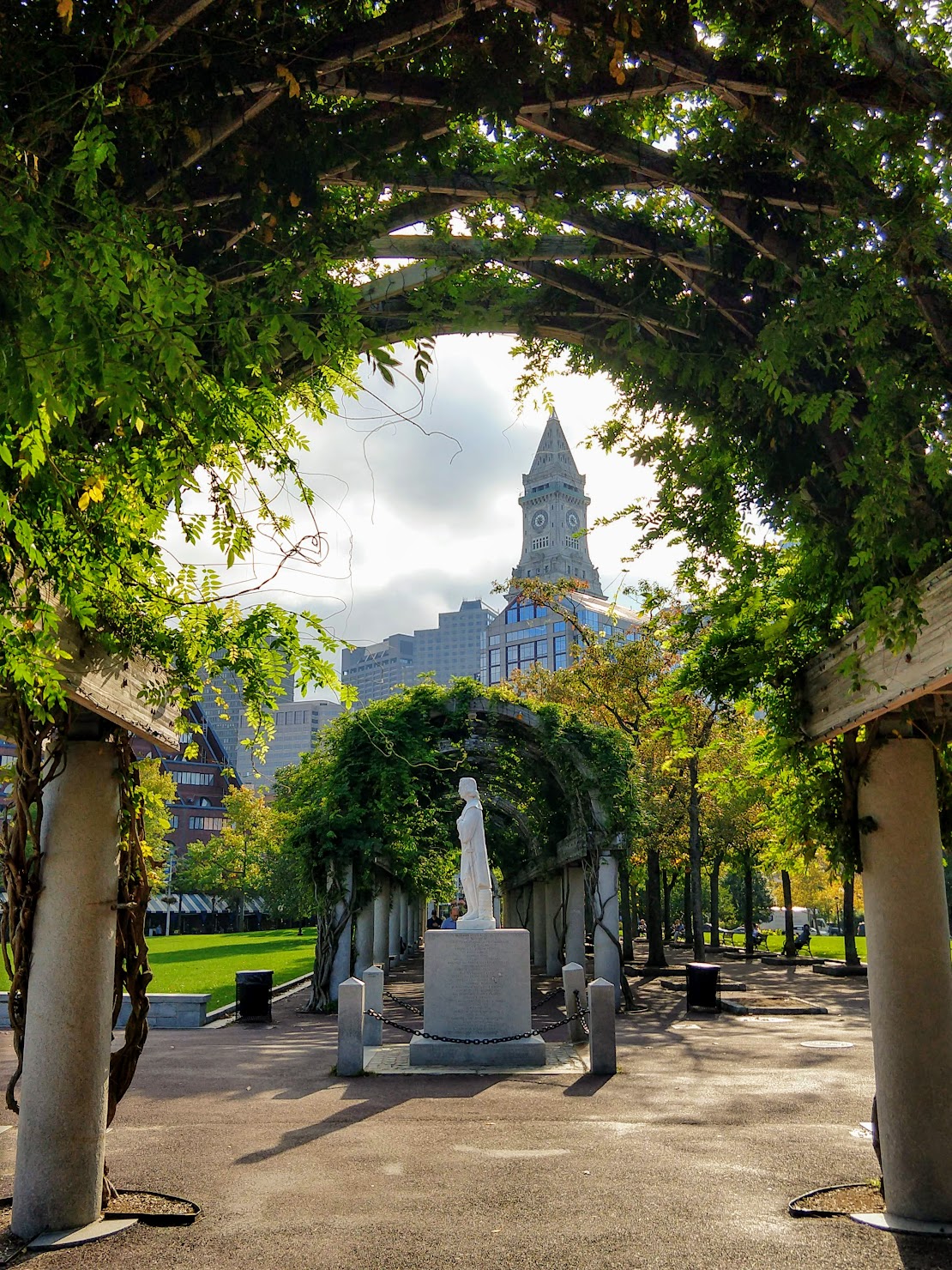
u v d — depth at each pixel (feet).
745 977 96.73
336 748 67.72
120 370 9.05
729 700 25.00
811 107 15.66
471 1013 43.80
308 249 15.85
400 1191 22.66
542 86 16.31
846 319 16.10
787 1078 39.14
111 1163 25.35
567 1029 55.72
